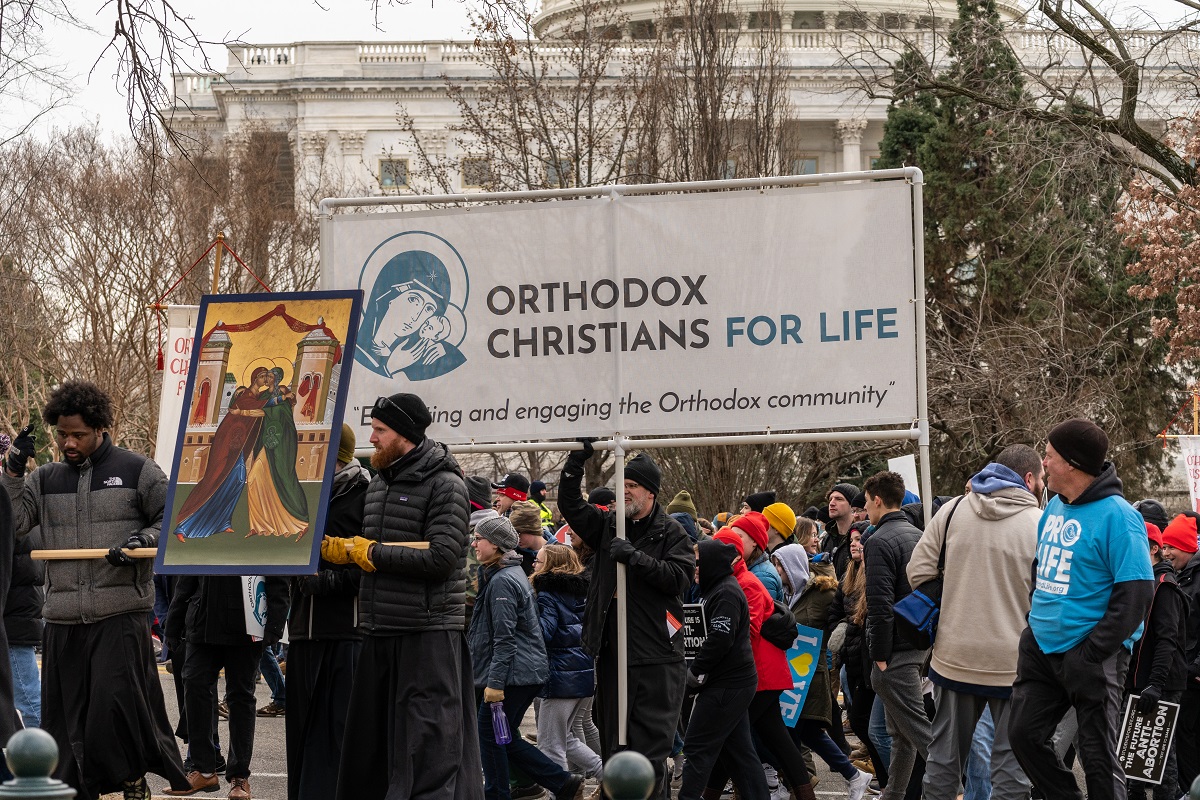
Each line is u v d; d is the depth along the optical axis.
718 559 7.75
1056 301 25.81
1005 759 7.02
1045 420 24.41
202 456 7.03
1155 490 31.09
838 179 8.19
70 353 32.44
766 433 8.26
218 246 13.02
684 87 28.72
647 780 3.11
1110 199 21.80
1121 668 6.44
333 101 60.81
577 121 30.16
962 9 27.19
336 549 6.78
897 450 28.27
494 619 8.27
